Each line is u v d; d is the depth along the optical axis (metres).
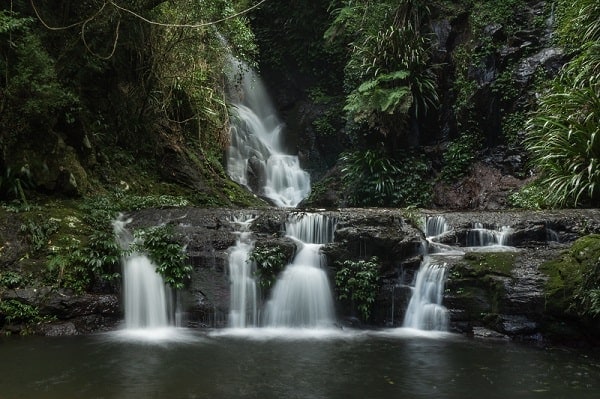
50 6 10.80
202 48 12.84
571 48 13.70
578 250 7.26
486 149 15.00
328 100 19.53
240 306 8.20
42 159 9.38
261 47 20.91
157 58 12.27
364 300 8.27
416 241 8.60
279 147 19.72
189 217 9.47
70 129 10.27
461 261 8.05
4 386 5.09
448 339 7.32
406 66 15.19
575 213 9.09
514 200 12.68
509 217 9.30
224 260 8.41
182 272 8.24
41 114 9.28
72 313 7.55
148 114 12.79
